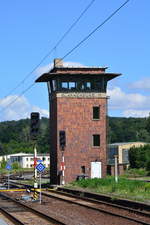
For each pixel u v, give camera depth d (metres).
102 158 61.62
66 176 60.47
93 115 62.09
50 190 52.78
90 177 60.91
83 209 31.06
